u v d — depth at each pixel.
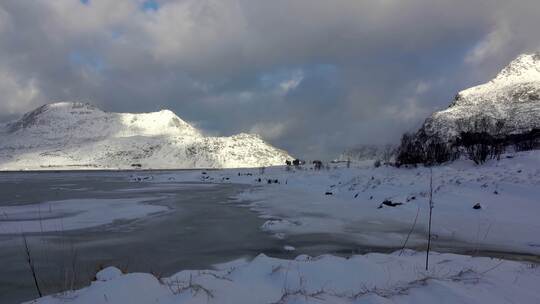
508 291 5.73
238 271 7.56
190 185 59.72
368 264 7.59
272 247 15.74
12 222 22.59
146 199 36.47
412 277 7.06
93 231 19.73
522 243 15.23
